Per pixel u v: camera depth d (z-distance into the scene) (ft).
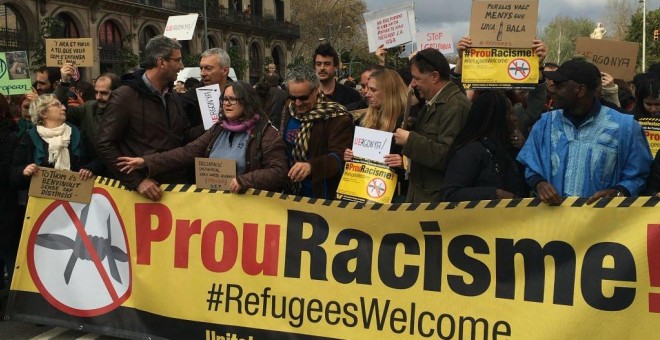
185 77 57.00
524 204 10.97
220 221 13.46
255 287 13.10
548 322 10.79
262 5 187.32
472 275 11.38
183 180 15.17
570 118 10.99
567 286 10.67
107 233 14.64
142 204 14.21
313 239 12.65
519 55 13.30
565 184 10.85
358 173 13.17
